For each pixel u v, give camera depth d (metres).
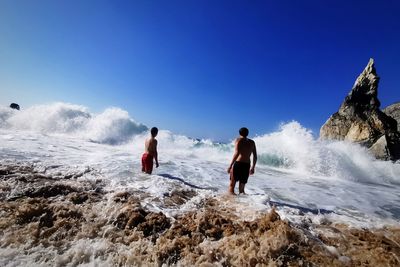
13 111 19.06
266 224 4.20
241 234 3.91
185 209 5.06
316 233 4.39
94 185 5.86
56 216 3.96
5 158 7.51
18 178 5.55
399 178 13.24
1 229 3.44
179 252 3.42
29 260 2.88
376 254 3.73
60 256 3.01
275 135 16.03
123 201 5.02
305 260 3.37
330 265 3.32
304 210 5.83
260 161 14.63
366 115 23.03
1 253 2.91
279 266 3.18
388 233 4.75
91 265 2.90
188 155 15.05
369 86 24.42
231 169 6.86
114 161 9.27
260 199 6.04
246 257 3.29
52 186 5.20
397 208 6.91
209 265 3.11
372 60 25.23
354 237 4.38
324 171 12.78
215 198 5.91
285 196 7.14
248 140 6.63
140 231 3.86
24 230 3.47
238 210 5.13
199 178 8.27
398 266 3.45
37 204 4.18
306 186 9.03
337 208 6.36
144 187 6.24
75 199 4.87
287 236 3.76
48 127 18.56
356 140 21.77
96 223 3.93
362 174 12.94
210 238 3.81
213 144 18.86
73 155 9.83
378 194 8.81
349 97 25.12
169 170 9.14
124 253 3.20
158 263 3.16
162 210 4.87
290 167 13.63
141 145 18.14
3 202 4.33
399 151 18.53
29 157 8.14
